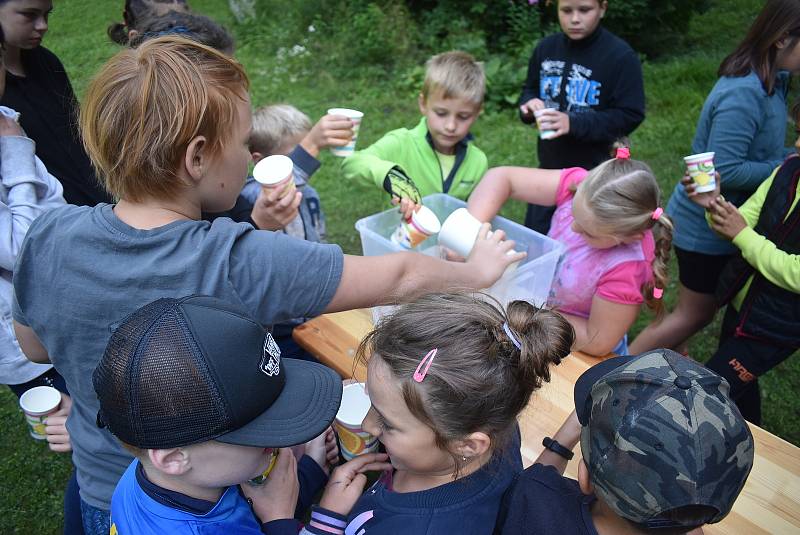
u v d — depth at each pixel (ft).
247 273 3.41
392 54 22.38
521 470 3.90
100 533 4.17
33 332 3.94
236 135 3.59
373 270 3.80
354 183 15.85
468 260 4.72
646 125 17.93
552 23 22.06
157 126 3.23
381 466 4.19
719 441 2.69
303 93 20.97
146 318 2.92
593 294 6.48
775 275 6.56
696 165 6.89
